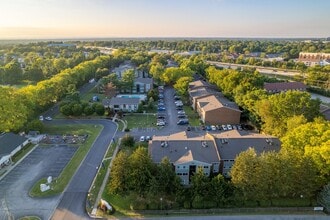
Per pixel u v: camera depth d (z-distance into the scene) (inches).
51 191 1915.6
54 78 4328.3
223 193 1718.8
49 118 3393.2
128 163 1764.3
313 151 1726.1
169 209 1729.8
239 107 3452.3
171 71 5088.6
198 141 2174.0
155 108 3902.6
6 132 2704.2
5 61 7736.2
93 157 2410.2
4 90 2785.4
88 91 4921.3
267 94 3250.5
